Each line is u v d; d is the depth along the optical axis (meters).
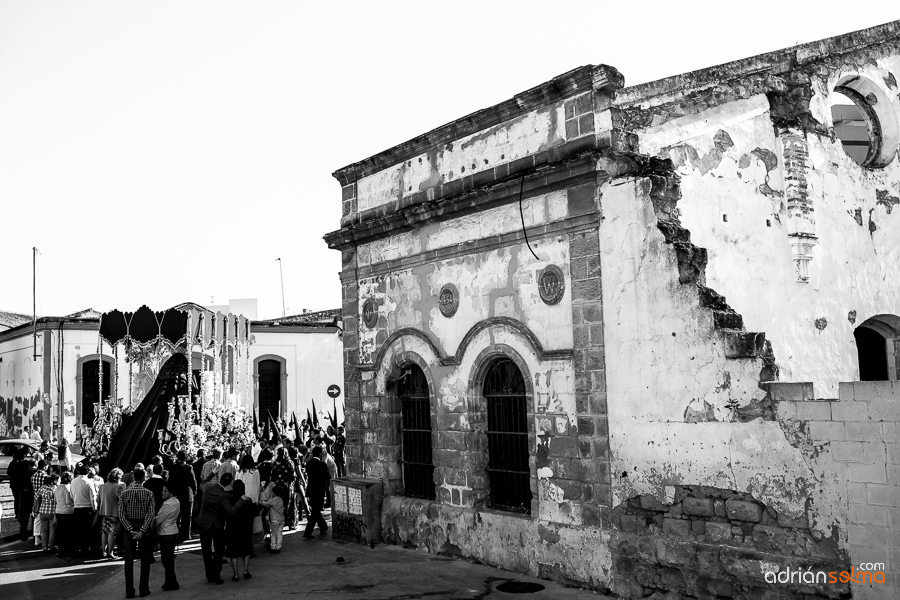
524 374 11.66
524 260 11.76
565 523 10.92
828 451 8.34
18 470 17.31
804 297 11.19
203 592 11.34
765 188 11.14
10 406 35.41
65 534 14.61
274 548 13.78
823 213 11.50
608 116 10.67
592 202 10.72
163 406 19.03
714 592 9.12
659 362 9.84
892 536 7.84
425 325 13.63
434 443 13.33
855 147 14.65
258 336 34.84
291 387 35.12
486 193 12.17
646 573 9.80
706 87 11.16
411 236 14.02
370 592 10.80
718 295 9.51
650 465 9.88
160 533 11.55
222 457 15.65
